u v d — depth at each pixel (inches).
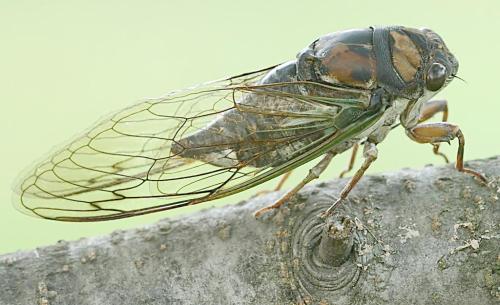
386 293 8.0
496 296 8.0
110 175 8.2
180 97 8.4
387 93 8.7
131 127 8.3
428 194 8.2
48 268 8.0
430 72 8.8
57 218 8.1
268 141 8.6
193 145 8.4
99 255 8.0
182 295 8.0
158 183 8.3
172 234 8.1
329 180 8.3
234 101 8.5
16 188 8.1
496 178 8.2
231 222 8.2
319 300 8.0
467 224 8.0
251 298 8.0
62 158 8.2
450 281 8.0
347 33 8.7
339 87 8.7
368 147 8.9
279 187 9.2
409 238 8.0
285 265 8.0
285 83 8.6
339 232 7.9
